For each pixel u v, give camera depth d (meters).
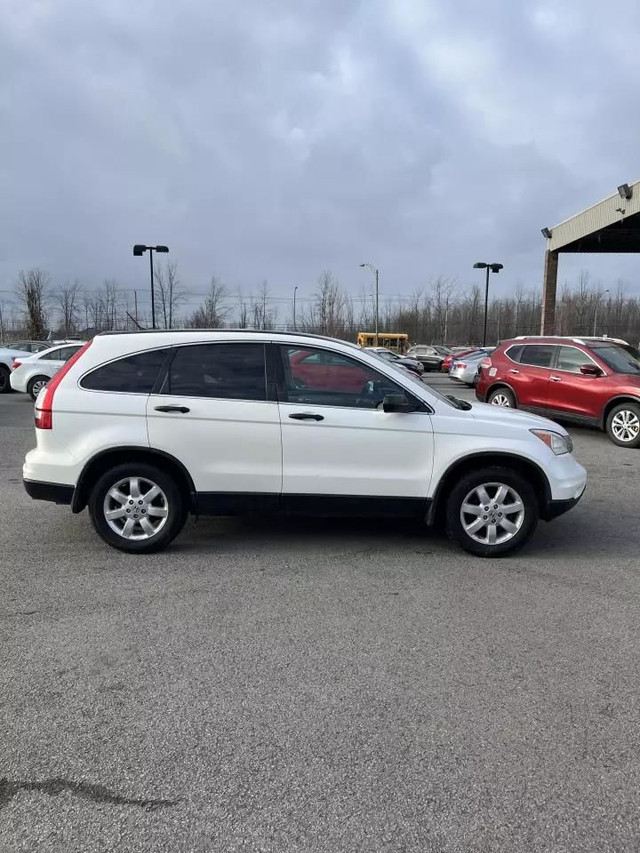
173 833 2.16
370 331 64.50
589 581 4.49
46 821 2.21
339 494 4.81
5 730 2.71
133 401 4.72
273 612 3.91
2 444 9.99
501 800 2.34
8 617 3.79
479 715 2.87
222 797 2.34
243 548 5.09
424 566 4.75
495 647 3.50
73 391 4.75
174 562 4.75
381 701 2.97
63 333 51.38
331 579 4.46
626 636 3.66
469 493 4.86
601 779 2.46
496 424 4.88
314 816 2.25
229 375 4.81
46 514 6.01
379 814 2.26
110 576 4.46
